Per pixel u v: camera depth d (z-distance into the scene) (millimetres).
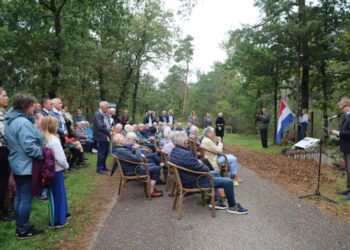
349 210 4570
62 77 12297
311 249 3303
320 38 11320
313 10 10867
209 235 3652
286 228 3861
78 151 7352
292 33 10445
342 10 11273
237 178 6395
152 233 3723
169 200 5082
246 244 3414
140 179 5129
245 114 25969
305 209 4594
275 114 15367
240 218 4215
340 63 12500
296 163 8617
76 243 3443
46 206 4508
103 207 4699
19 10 12031
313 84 14055
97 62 18078
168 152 5871
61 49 12320
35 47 12125
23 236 3455
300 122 11750
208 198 4957
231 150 12039
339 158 7895
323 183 6234
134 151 5375
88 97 21812
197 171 4262
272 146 13555
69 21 13555
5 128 3391
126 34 20703
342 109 5445
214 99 42250
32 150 3260
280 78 13820
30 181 3404
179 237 3604
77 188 5590
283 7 11133
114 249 3309
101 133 6855
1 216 3965
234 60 14789
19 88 12305
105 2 12930
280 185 6074
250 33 11914
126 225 3977
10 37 11766
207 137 5715
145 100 30625
